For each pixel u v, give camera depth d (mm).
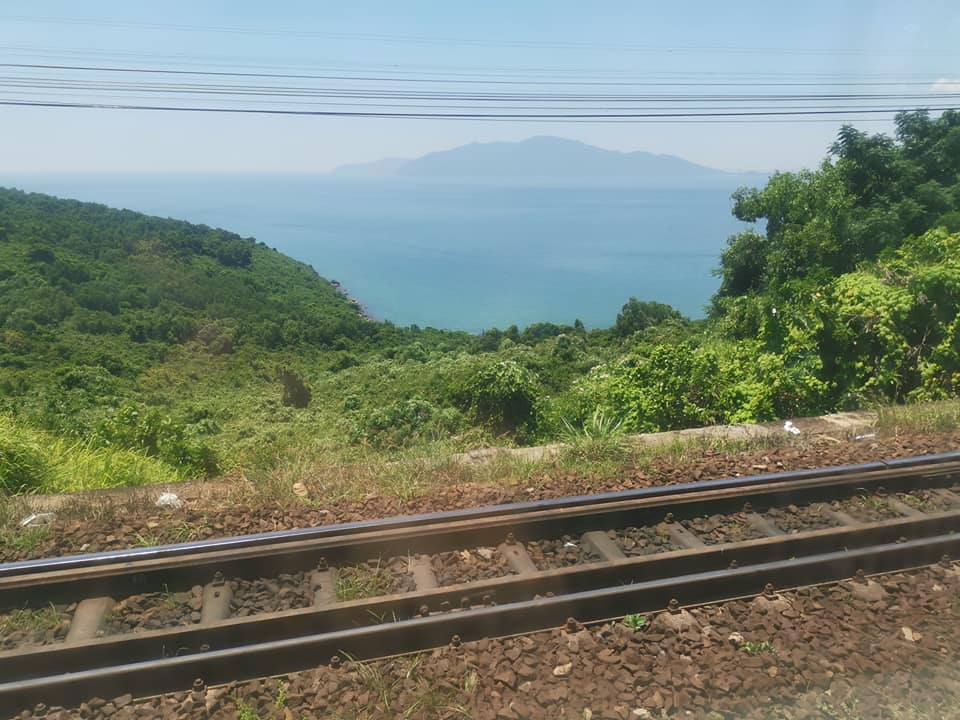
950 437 6598
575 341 38500
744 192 21391
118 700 3234
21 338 46875
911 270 9344
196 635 3582
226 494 5359
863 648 3631
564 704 3248
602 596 3900
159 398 37500
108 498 5211
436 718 3150
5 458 5871
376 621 3857
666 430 8000
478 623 3730
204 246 95062
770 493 5238
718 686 3346
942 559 4504
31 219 81625
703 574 4145
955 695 3266
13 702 3205
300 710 3211
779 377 8055
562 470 5895
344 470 5902
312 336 63875
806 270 17406
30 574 3986
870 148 19734
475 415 10734
